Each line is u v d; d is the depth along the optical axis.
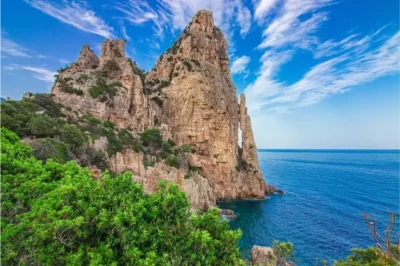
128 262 12.25
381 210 67.94
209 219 15.62
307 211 68.56
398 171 164.50
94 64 84.88
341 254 41.19
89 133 54.19
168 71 103.12
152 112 81.44
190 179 67.69
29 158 23.78
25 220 13.16
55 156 35.28
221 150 89.56
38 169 20.00
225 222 15.91
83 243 12.88
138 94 75.94
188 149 80.81
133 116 73.50
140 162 60.62
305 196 89.31
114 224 12.64
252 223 58.34
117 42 86.00
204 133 88.94
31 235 12.86
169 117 89.75
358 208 70.56
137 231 12.86
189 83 90.50
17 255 12.72
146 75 111.62
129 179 16.84
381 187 104.31
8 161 19.33
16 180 17.42
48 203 13.77
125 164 57.41
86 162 46.31
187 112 89.38
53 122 45.16
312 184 114.62
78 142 46.06
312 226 55.66
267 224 57.41
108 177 16.39
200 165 82.81
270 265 23.59
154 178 61.47
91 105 64.06
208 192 75.12
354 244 45.31
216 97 92.62
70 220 11.88
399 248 6.70
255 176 93.25
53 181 18.78
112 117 67.00
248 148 100.56
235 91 109.06
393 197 84.19
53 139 39.84
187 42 97.88
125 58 83.69
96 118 62.91
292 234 50.72
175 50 105.69
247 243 46.41
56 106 57.28
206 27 104.81
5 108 41.59
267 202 81.12
